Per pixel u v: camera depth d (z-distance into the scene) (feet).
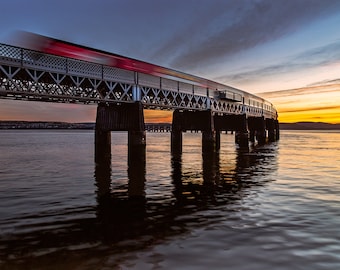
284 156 149.38
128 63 125.08
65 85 114.11
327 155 156.04
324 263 27.43
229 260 28.25
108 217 44.37
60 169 102.06
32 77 94.07
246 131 216.13
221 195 59.57
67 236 35.91
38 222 41.91
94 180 79.10
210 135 177.17
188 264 27.50
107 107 130.52
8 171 97.04
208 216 44.24
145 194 61.11
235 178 81.10
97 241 34.09
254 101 278.05
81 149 207.62
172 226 39.55
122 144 285.64
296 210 47.14
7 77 90.94
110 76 117.29
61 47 101.19
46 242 33.86
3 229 38.73
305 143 291.99
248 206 50.16
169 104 150.00
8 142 319.47
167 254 29.91
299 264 27.25
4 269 26.96
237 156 149.07
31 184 73.15
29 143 297.74
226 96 200.03
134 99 126.21
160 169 100.94
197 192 62.80
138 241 33.88
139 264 27.66
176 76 158.61
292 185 70.08
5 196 59.52
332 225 39.19
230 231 37.01
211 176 84.99
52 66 98.68
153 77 139.54
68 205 52.01
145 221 42.04
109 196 59.36
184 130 182.91
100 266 27.40
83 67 108.06
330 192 61.72
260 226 38.93
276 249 30.89
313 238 34.14
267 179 79.10
